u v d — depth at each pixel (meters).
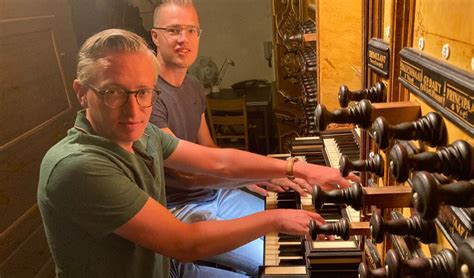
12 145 2.01
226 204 1.83
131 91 0.94
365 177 1.09
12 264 1.95
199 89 1.93
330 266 1.12
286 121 3.29
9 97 2.02
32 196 2.15
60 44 2.53
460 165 0.47
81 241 0.97
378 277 0.59
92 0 3.05
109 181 0.92
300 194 1.44
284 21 3.00
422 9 0.66
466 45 0.51
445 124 0.56
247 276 1.52
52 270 2.31
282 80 3.29
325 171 1.21
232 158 1.31
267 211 1.04
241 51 4.38
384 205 0.67
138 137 1.01
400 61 0.74
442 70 0.56
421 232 0.60
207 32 4.34
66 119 2.54
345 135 1.79
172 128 1.71
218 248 0.99
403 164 0.48
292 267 1.22
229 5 4.23
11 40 2.06
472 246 0.39
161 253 0.97
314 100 2.03
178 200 1.71
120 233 0.94
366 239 1.03
